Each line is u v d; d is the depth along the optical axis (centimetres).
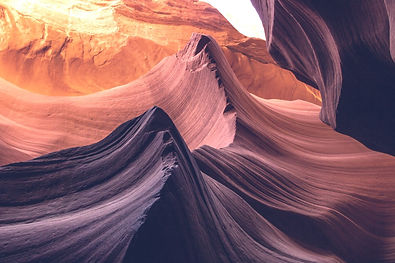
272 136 1199
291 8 955
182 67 1533
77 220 360
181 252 330
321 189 988
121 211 349
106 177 421
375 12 717
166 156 390
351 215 926
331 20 823
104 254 314
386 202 1023
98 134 1496
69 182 423
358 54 824
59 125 1495
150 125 434
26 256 322
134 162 418
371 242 887
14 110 1518
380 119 935
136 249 309
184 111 1397
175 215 339
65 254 323
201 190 416
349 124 1030
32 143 1381
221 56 1488
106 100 1627
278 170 950
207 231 378
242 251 415
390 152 1039
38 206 401
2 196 399
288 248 565
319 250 758
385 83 841
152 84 1645
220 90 1252
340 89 929
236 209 525
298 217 790
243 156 909
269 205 789
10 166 421
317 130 1448
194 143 1248
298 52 1136
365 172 1145
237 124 1099
